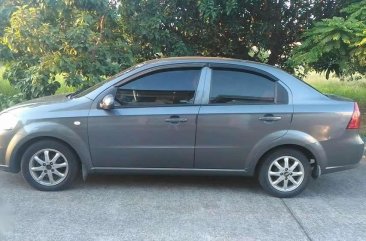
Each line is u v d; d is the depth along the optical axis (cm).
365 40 758
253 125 535
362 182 624
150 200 528
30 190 553
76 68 822
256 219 478
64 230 438
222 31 1025
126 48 897
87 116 536
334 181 627
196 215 484
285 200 543
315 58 828
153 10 949
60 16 846
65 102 552
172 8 971
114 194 546
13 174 618
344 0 955
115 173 551
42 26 796
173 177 619
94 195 540
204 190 570
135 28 929
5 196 530
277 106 539
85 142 539
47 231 435
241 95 543
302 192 574
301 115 536
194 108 536
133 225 453
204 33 1027
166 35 952
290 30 1027
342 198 555
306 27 1005
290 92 546
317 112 537
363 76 1132
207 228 450
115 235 429
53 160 546
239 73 548
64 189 555
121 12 928
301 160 546
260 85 546
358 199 553
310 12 997
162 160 542
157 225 455
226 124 534
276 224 466
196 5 953
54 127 535
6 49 858
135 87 545
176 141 536
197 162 543
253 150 539
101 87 549
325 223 472
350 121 541
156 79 545
